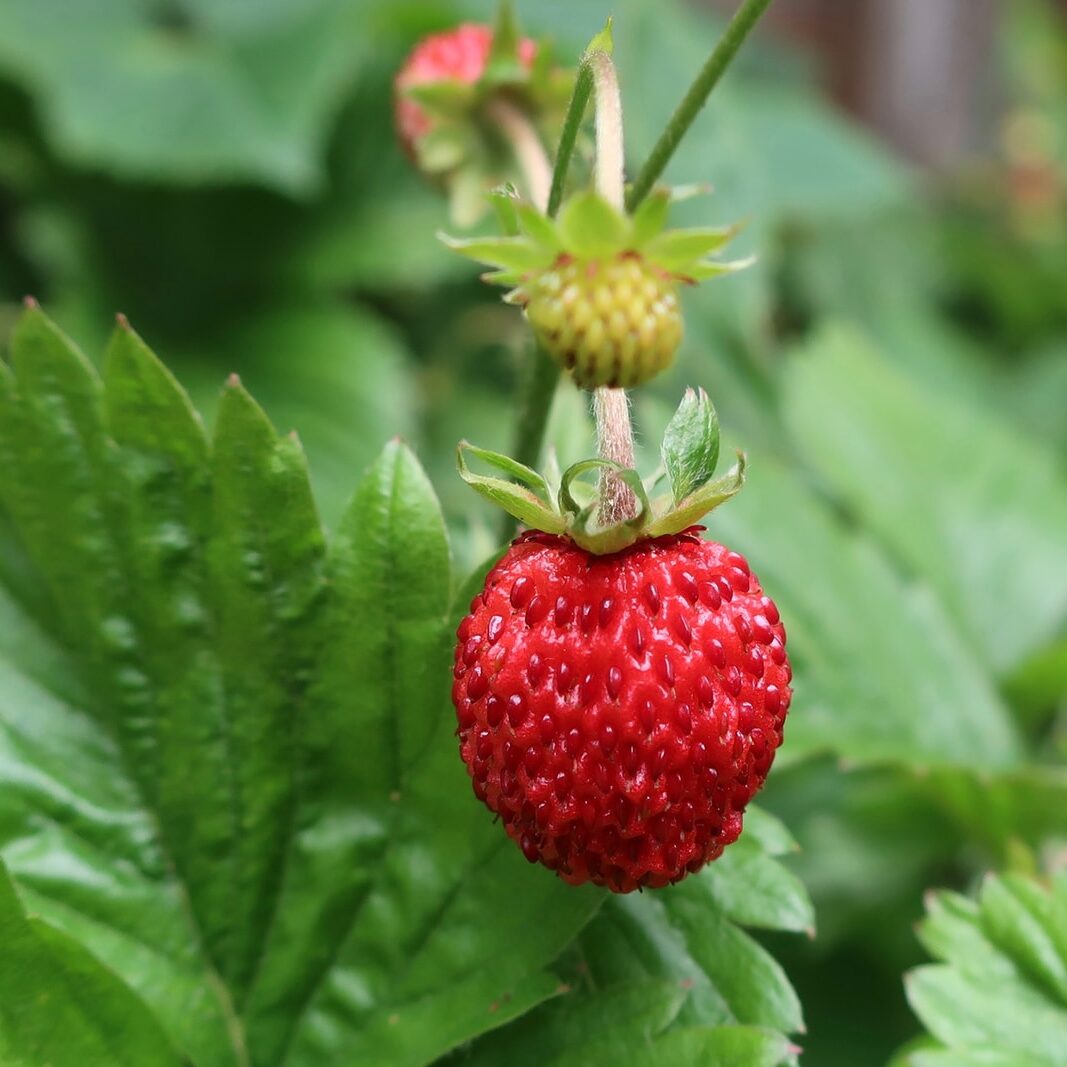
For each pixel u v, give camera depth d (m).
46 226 0.22
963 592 0.19
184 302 0.23
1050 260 0.34
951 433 0.20
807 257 0.30
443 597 0.11
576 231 0.10
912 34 0.36
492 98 0.14
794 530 0.16
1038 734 0.17
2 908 0.11
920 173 0.37
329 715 0.12
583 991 0.11
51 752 0.12
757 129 0.27
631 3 0.21
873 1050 0.16
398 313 0.25
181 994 0.12
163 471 0.12
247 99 0.22
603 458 0.11
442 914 0.12
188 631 0.12
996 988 0.12
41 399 0.12
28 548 0.12
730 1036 0.11
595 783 0.10
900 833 0.16
